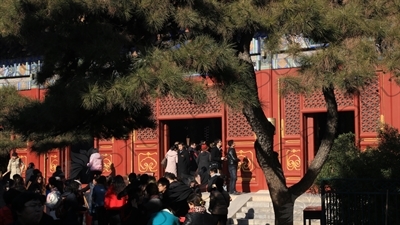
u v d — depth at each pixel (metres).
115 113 13.20
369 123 20.78
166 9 11.61
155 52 11.24
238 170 23.30
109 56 11.27
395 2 12.51
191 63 11.14
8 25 12.08
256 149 13.67
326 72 11.54
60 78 12.91
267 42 12.00
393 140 14.18
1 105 16.11
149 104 13.64
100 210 16.64
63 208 11.68
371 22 12.05
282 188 13.67
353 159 14.27
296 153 22.14
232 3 12.10
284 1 11.71
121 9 11.59
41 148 16.16
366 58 11.45
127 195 13.74
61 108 11.89
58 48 11.98
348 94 12.23
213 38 11.88
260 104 12.48
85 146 27.59
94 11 11.72
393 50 11.92
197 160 23.08
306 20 11.45
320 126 22.80
